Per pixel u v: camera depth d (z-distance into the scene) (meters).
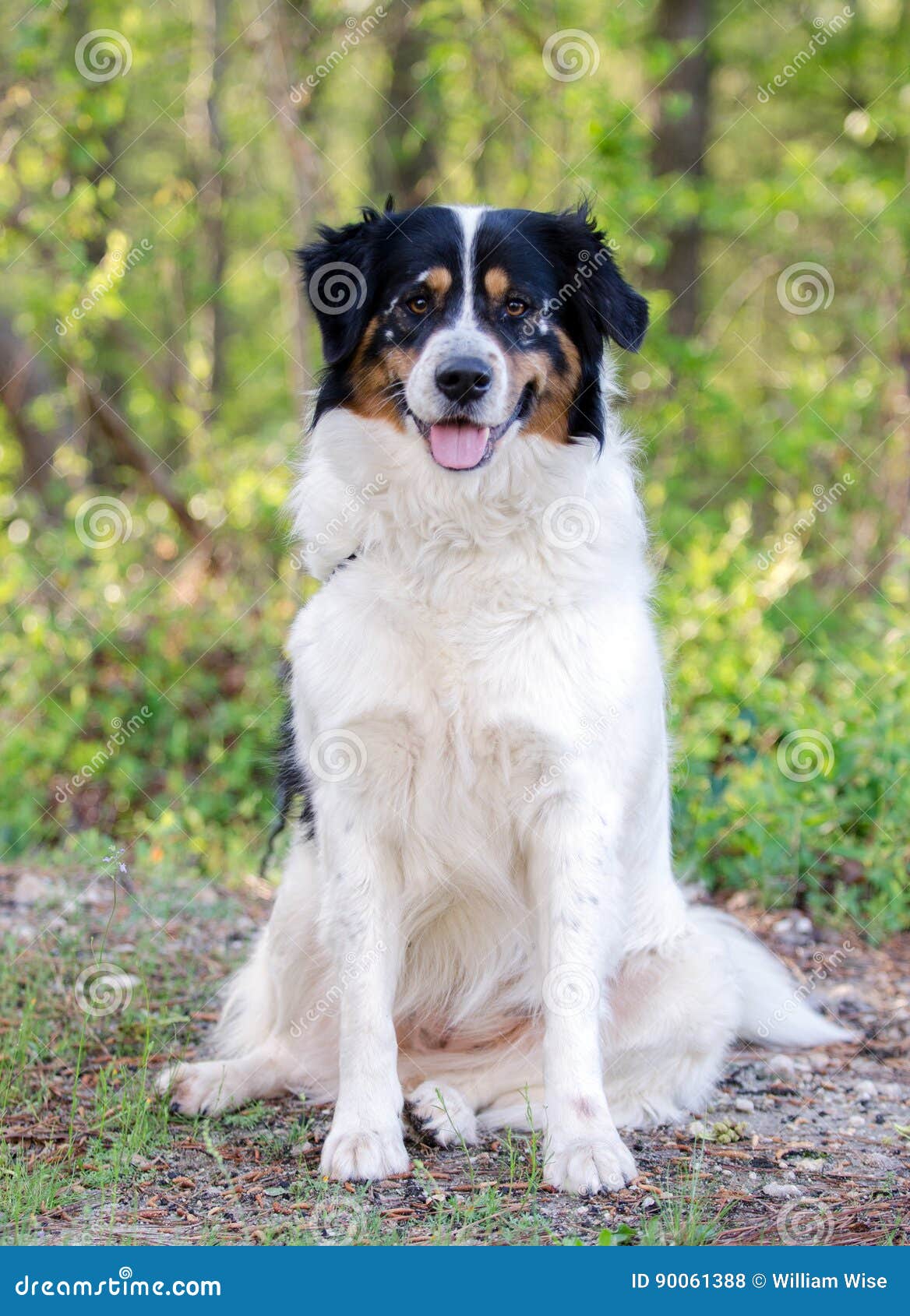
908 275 12.70
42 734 8.99
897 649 7.61
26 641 9.25
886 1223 3.42
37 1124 4.12
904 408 11.71
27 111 10.95
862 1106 4.46
